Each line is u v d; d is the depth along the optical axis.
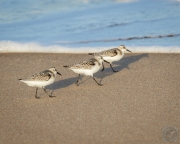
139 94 12.98
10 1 24.98
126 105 12.14
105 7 24.16
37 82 12.61
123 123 10.91
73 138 10.23
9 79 14.99
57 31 20.55
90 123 11.02
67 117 11.50
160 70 15.22
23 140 10.28
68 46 18.53
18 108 12.33
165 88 13.38
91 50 17.97
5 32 20.50
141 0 25.28
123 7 24.05
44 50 18.33
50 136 10.41
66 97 13.09
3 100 12.99
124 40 18.83
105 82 14.33
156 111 11.56
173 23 20.55
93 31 20.25
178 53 17.08
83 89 13.75
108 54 15.12
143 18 21.70
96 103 12.44
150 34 19.33
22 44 18.94
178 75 14.58
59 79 14.84
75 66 13.59
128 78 14.61
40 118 11.53
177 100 12.31
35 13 23.27
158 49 17.59
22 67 16.31
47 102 12.73
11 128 10.96
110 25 20.92
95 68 13.76
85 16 22.55
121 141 9.95
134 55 17.17
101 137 10.20
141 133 10.29
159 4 24.12
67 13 23.22
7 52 18.28
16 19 22.36
